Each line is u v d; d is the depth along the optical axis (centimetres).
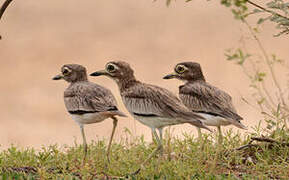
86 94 1240
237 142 1324
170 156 1235
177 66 1376
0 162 1223
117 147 1351
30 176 1123
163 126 1186
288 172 1146
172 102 1169
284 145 1262
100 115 1222
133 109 1202
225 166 1204
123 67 1244
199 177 1112
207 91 1302
